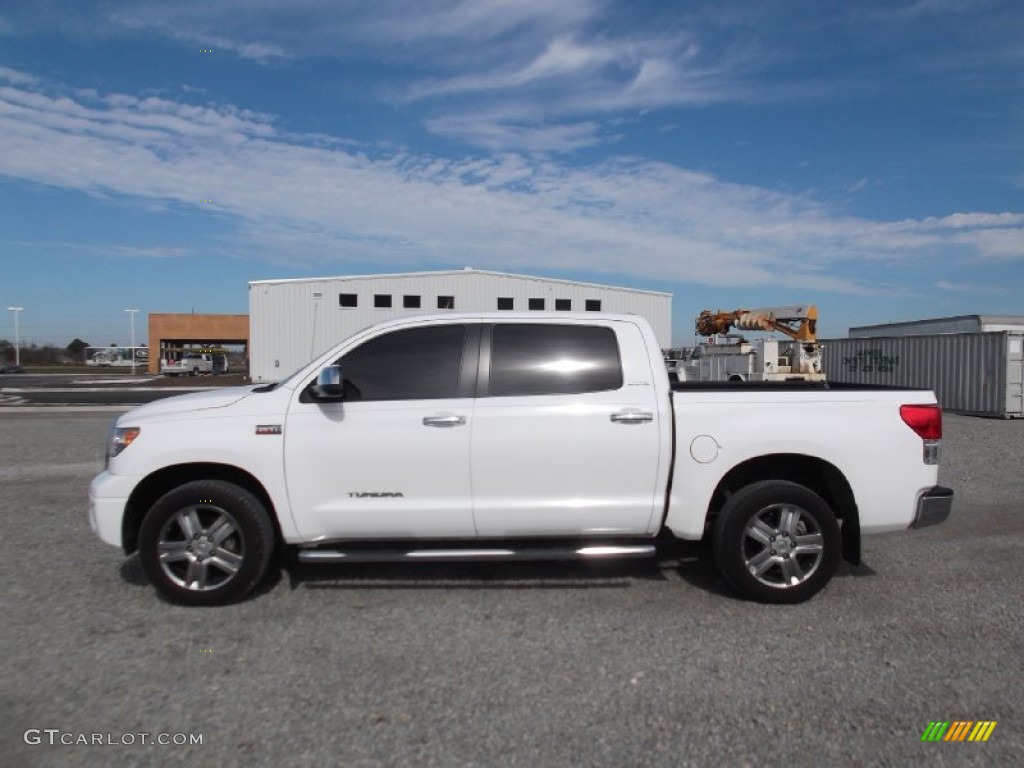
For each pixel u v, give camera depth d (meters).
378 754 2.98
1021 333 19.73
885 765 2.92
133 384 39.75
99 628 4.27
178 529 4.66
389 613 4.54
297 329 35.06
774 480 4.76
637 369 4.82
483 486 4.65
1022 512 7.36
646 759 2.95
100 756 2.95
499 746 3.04
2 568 5.39
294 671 3.72
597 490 4.68
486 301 36.22
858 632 4.24
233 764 2.90
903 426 4.79
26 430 15.42
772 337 24.47
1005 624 4.36
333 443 4.62
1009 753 3.00
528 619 4.44
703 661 3.86
